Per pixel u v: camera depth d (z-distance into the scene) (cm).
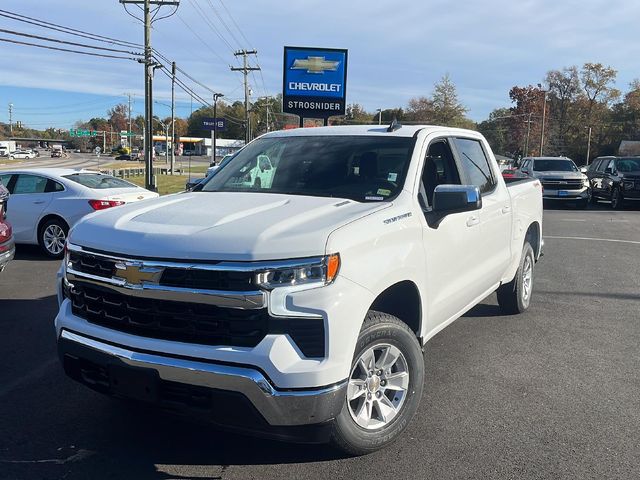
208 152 13175
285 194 412
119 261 315
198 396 304
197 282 299
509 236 582
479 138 569
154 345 308
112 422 405
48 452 363
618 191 2119
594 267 984
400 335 362
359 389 346
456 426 400
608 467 349
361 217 346
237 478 335
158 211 366
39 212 1031
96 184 1084
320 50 2239
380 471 343
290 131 513
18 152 11962
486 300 755
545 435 389
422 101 7238
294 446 372
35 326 622
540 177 2166
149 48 2938
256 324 296
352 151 448
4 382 474
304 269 301
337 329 305
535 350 559
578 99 8925
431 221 411
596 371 505
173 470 343
